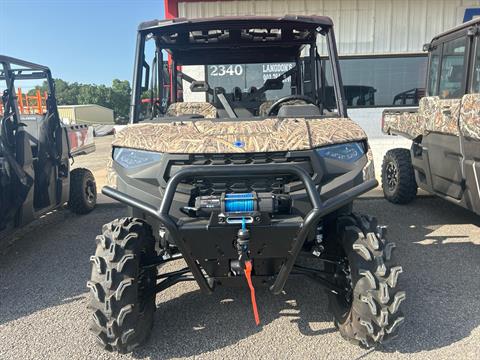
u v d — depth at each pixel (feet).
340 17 38.17
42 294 12.16
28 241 16.94
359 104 39.78
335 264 9.61
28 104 34.94
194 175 7.88
